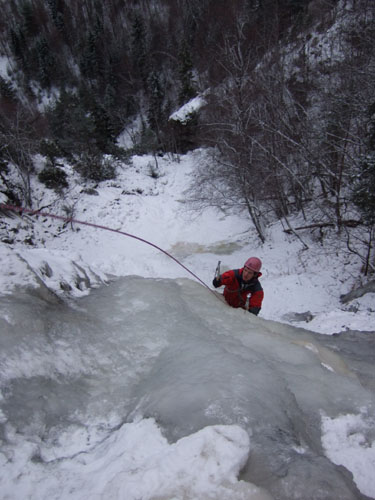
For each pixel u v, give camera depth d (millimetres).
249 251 18375
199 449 1639
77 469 1758
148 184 27422
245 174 17391
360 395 2516
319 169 15602
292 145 16484
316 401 2391
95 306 3615
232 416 1950
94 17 65750
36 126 34938
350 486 1730
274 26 18891
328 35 20656
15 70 64625
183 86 39156
